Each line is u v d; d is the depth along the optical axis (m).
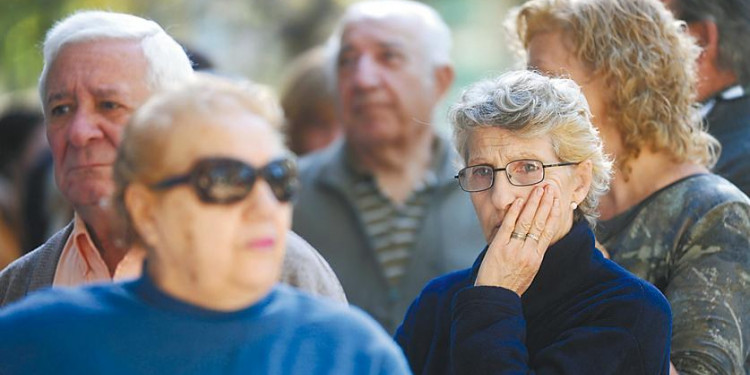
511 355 5.16
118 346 3.98
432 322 5.79
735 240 6.03
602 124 6.39
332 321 4.21
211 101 4.03
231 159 3.94
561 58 6.43
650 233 6.25
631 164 6.39
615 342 5.20
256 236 3.98
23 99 16.20
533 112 5.36
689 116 6.45
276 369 4.05
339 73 10.15
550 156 5.41
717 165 7.23
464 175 5.53
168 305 4.05
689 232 6.12
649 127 6.31
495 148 5.42
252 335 4.06
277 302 4.20
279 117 4.14
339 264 9.55
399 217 9.65
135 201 4.09
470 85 5.67
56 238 5.88
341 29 10.30
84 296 4.10
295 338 4.12
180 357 3.99
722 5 7.43
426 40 10.23
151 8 20.36
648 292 5.37
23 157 12.50
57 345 3.96
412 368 5.77
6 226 12.12
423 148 9.94
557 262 5.44
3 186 12.55
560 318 5.37
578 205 5.65
